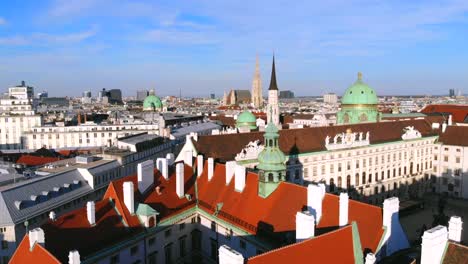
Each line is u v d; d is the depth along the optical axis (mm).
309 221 49562
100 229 59500
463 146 145125
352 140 129250
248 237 64188
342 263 45469
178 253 72938
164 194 74188
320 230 57406
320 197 58781
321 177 123000
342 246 46688
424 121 163625
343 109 168375
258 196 69312
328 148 123812
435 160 155000
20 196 84688
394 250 53438
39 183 92125
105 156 128625
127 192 64312
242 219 68000
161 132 187750
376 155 137250
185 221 74188
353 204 57906
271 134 68375
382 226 52719
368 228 53938
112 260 58688
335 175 126562
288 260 42219
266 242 60688
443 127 157000
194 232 77062
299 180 117500
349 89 167000
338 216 57156
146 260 64938
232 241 68500
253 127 166500
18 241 80125
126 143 147250
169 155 92062
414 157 149375
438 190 154375
